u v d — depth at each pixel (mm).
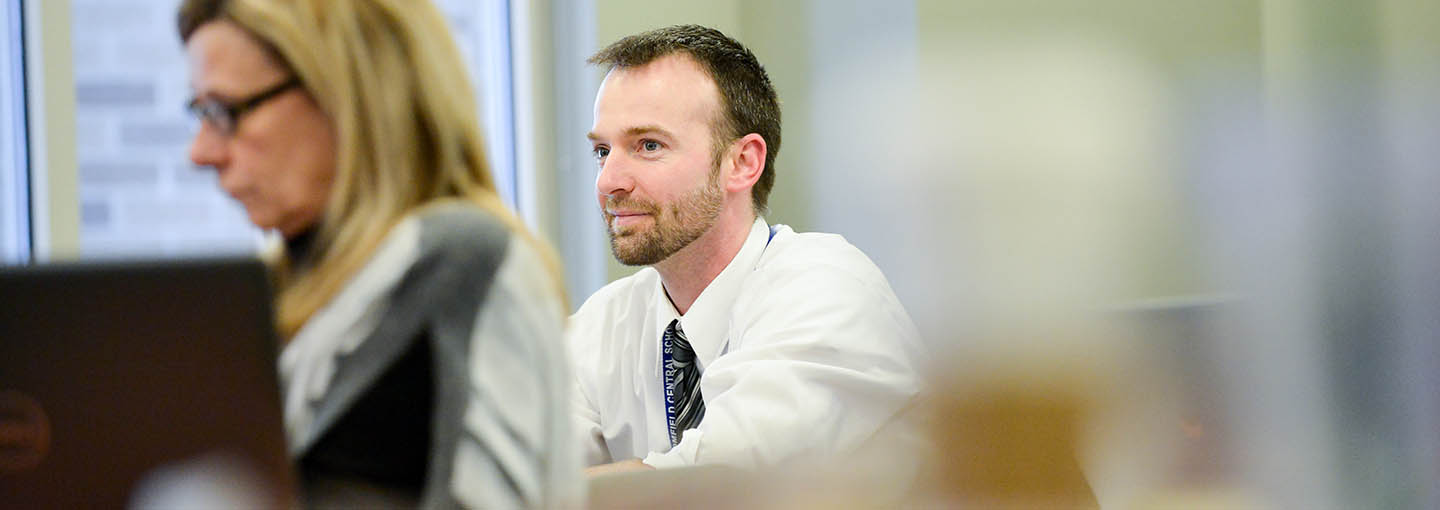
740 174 2902
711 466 1348
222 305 904
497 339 1089
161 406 902
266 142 1132
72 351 893
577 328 3164
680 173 2828
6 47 4023
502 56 4996
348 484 1050
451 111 1203
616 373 3092
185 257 906
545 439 1105
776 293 2750
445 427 1045
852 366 2543
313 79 1126
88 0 4246
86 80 4254
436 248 1097
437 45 1206
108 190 4301
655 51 2871
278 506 924
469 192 1203
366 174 1147
